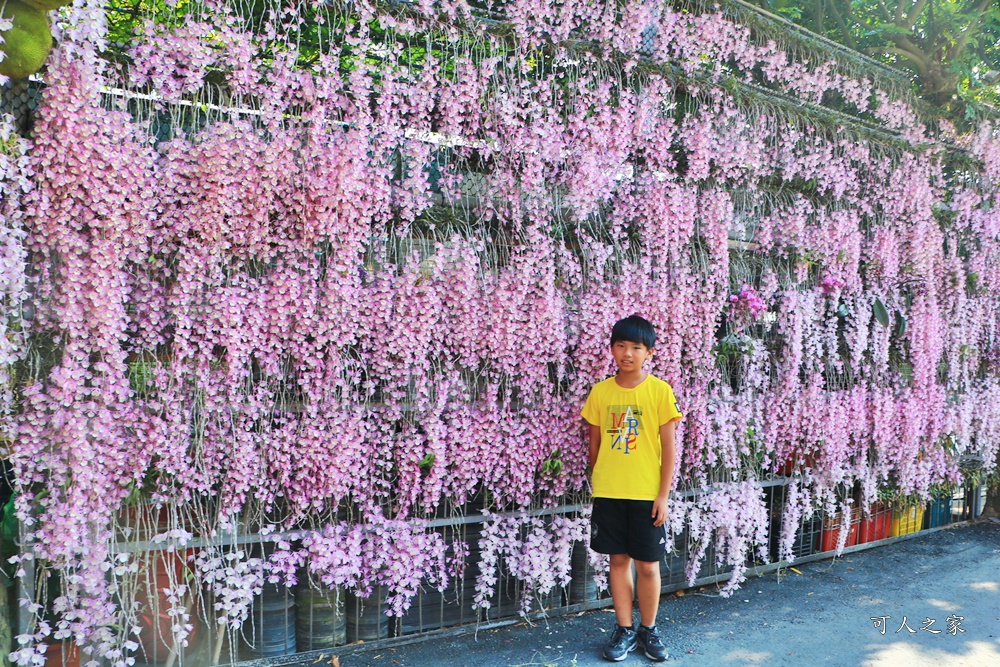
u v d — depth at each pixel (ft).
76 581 7.18
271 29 8.07
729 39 11.62
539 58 10.13
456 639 9.73
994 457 16.44
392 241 8.96
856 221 13.43
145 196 7.46
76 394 7.15
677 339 10.79
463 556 9.61
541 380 9.87
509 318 9.52
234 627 8.03
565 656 9.37
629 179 10.77
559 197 10.16
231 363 7.84
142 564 7.83
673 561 11.87
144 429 7.58
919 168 14.42
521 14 9.70
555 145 9.89
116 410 7.47
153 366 7.70
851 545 14.38
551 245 10.00
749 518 11.76
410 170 8.93
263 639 8.81
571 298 10.32
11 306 6.81
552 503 10.23
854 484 14.40
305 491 8.38
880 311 13.82
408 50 9.09
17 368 7.16
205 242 7.80
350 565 8.68
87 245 7.18
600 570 10.52
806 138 12.90
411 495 8.94
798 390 12.59
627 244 10.61
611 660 9.23
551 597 10.77
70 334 7.10
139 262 7.53
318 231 8.25
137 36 7.68
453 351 9.37
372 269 8.86
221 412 7.97
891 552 14.38
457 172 9.52
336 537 8.61
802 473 13.21
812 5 15.62
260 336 8.12
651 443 9.12
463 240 9.52
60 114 6.93
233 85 7.83
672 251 10.92
